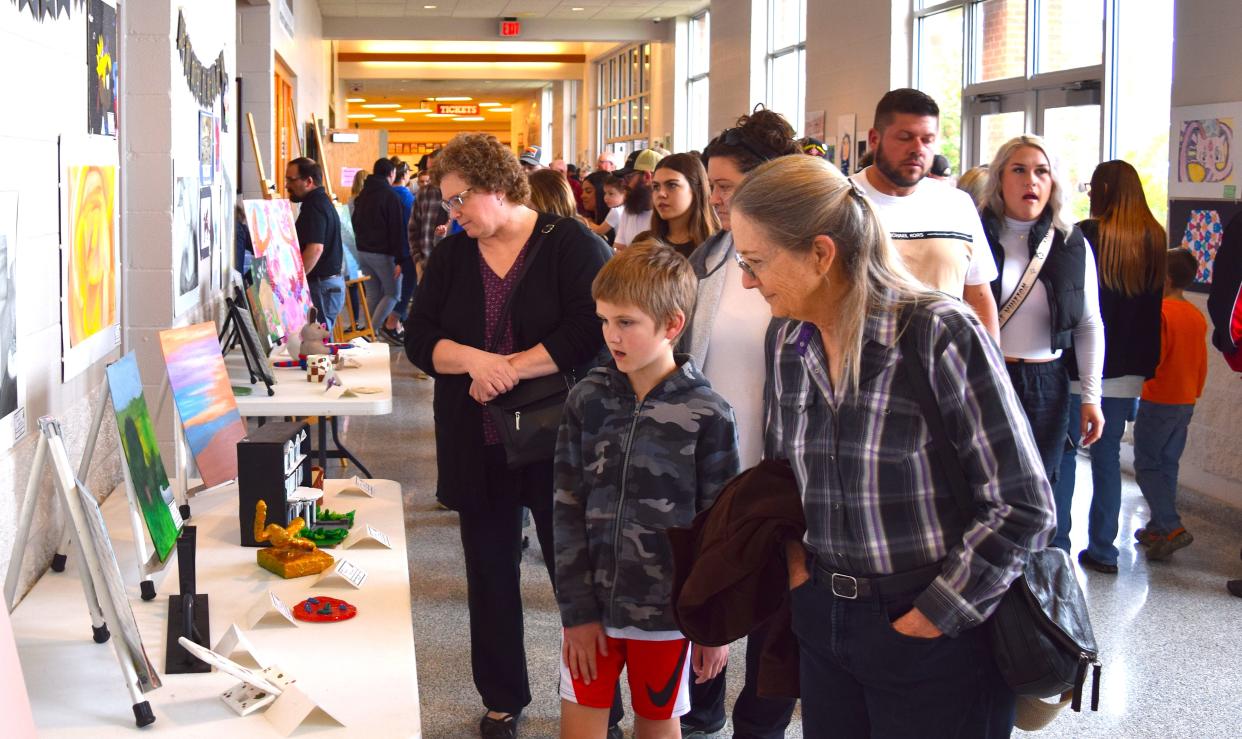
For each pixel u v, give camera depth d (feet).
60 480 5.45
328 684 5.95
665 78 66.85
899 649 5.40
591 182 36.09
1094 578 15.02
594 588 7.86
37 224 7.55
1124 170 14.64
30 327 7.42
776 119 9.41
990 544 5.13
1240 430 18.44
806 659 5.98
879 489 5.36
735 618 6.15
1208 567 15.52
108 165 9.85
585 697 7.81
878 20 35.37
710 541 6.15
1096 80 24.79
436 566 15.19
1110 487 15.10
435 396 9.82
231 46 18.84
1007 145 12.71
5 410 6.82
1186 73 19.66
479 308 9.59
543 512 9.64
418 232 30.25
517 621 10.01
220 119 17.29
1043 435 13.00
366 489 9.66
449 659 12.11
